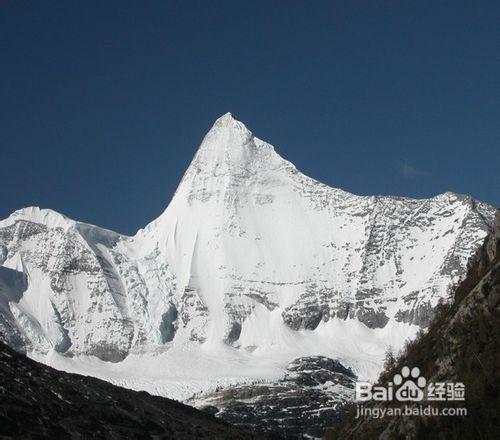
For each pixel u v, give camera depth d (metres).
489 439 182.88
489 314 197.25
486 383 189.50
